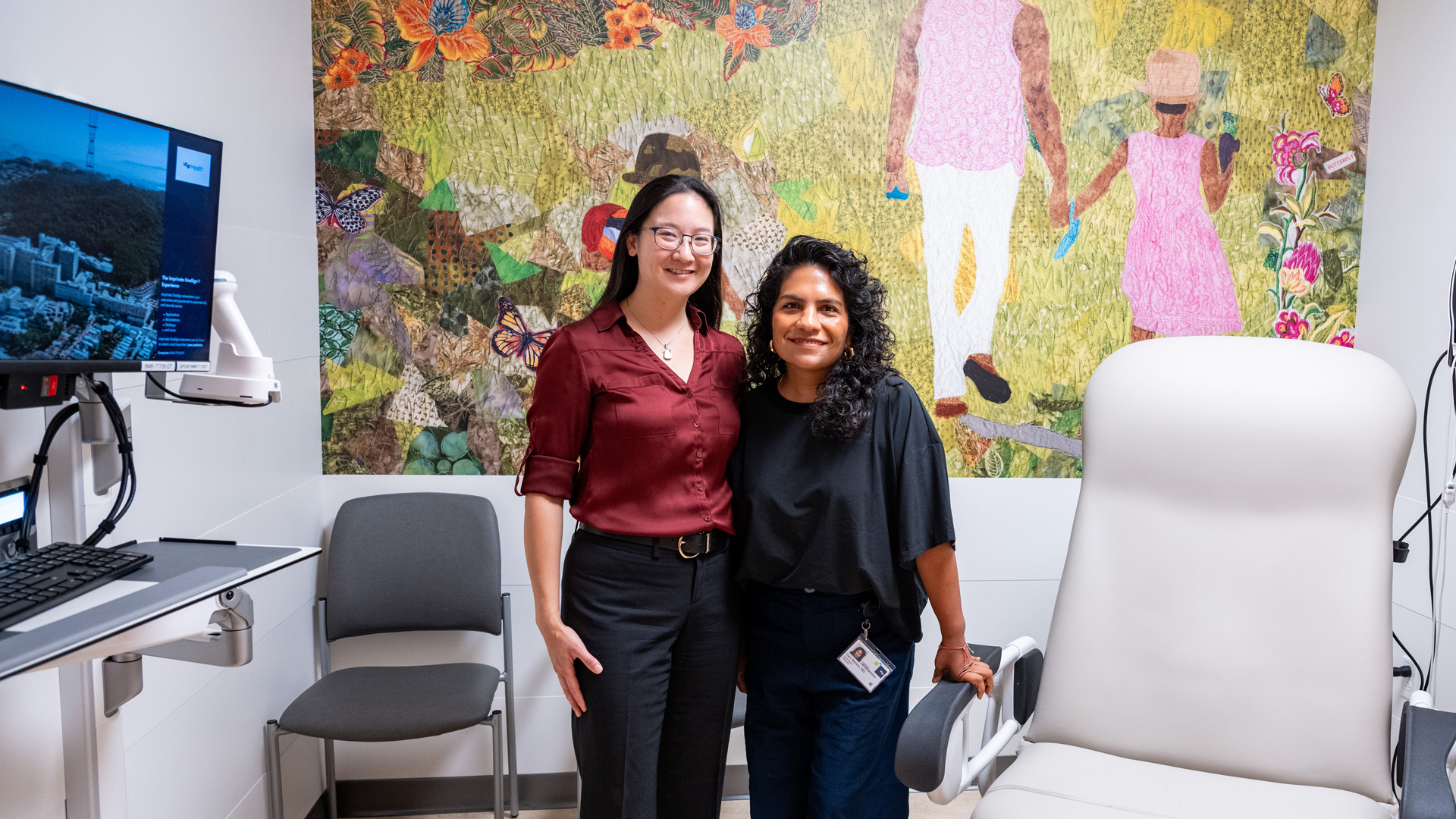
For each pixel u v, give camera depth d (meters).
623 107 2.28
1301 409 1.51
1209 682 1.50
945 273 2.36
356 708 1.95
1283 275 2.40
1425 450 2.06
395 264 2.28
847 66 2.30
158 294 1.27
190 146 1.29
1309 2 2.34
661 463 1.49
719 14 2.27
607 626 1.50
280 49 2.06
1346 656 1.44
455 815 2.35
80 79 1.37
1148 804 1.36
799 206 2.33
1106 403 1.65
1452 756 1.29
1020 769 1.48
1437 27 2.14
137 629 1.09
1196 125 2.36
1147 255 2.38
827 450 1.49
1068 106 2.34
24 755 1.23
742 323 2.35
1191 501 1.56
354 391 2.31
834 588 1.49
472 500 2.28
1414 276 2.21
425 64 2.24
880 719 1.50
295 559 1.28
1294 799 1.37
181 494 1.67
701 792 1.62
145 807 1.58
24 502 1.23
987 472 2.42
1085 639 1.58
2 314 1.04
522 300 2.31
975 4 2.30
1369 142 2.37
